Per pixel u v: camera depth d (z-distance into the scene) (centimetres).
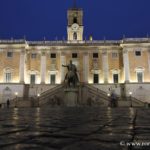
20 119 801
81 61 5875
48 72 5838
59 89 4919
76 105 3366
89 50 5919
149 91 5500
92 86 5272
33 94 5544
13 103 4628
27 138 358
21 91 5491
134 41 5756
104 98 4803
